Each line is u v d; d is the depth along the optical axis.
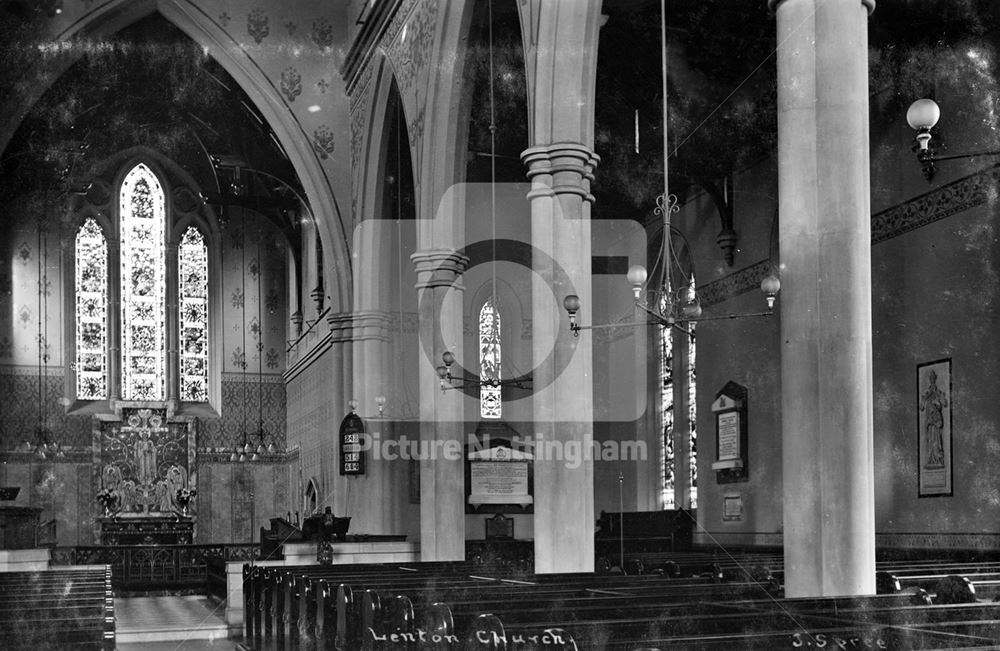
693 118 18.97
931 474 14.13
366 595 8.15
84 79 26.59
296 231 31.47
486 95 20.56
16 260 30.50
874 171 15.48
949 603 7.88
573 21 12.56
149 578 26.23
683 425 22.48
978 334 13.45
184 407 32.00
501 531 24.08
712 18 16.56
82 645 6.69
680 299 22.02
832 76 8.04
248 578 15.25
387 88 20.80
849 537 7.72
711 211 20.97
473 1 16.56
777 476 18.47
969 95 13.63
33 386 30.41
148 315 32.16
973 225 13.55
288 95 23.72
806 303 7.98
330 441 25.48
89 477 30.47
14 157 28.95
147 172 32.41
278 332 33.19
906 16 14.07
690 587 9.31
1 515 21.20
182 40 25.30
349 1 24.14
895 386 14.91
